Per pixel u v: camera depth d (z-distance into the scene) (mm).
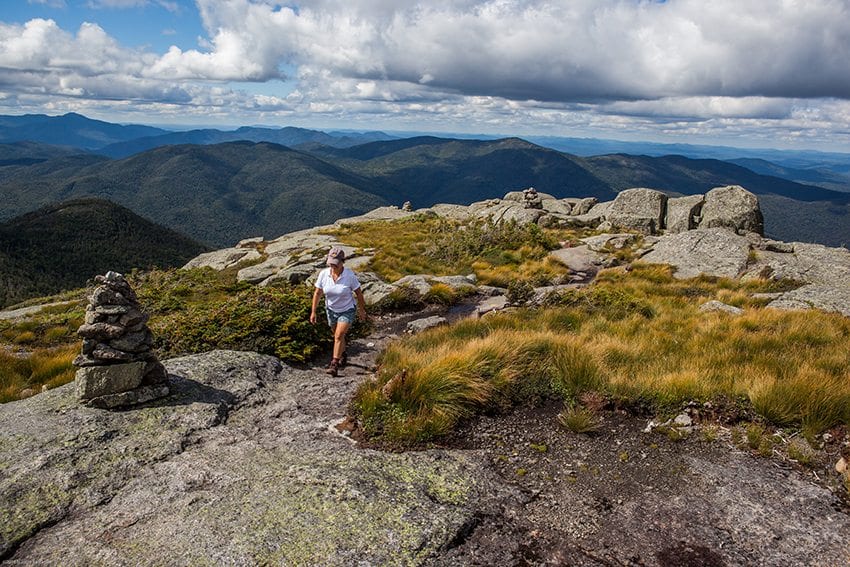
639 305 15625
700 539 5203
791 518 5508
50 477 5684
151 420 7230
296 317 11789
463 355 9227
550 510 5703
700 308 15742
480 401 8180
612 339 11508
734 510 5652
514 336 10734
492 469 6559
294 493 5496
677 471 6512
